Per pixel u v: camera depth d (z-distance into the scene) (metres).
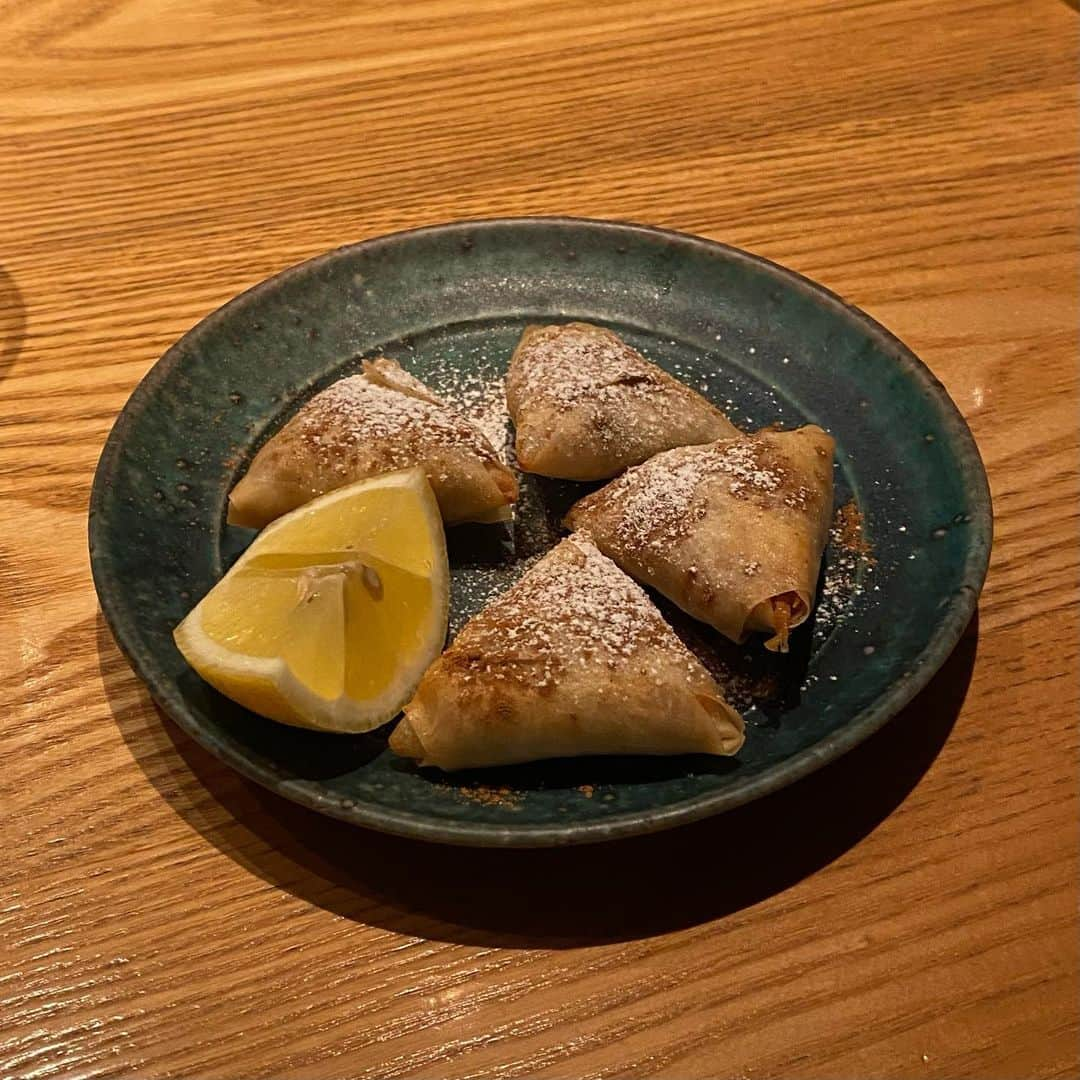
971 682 0.24
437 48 0.41
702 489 0.26
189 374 0.28
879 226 0.35
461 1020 0.20
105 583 0.24
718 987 0.21
